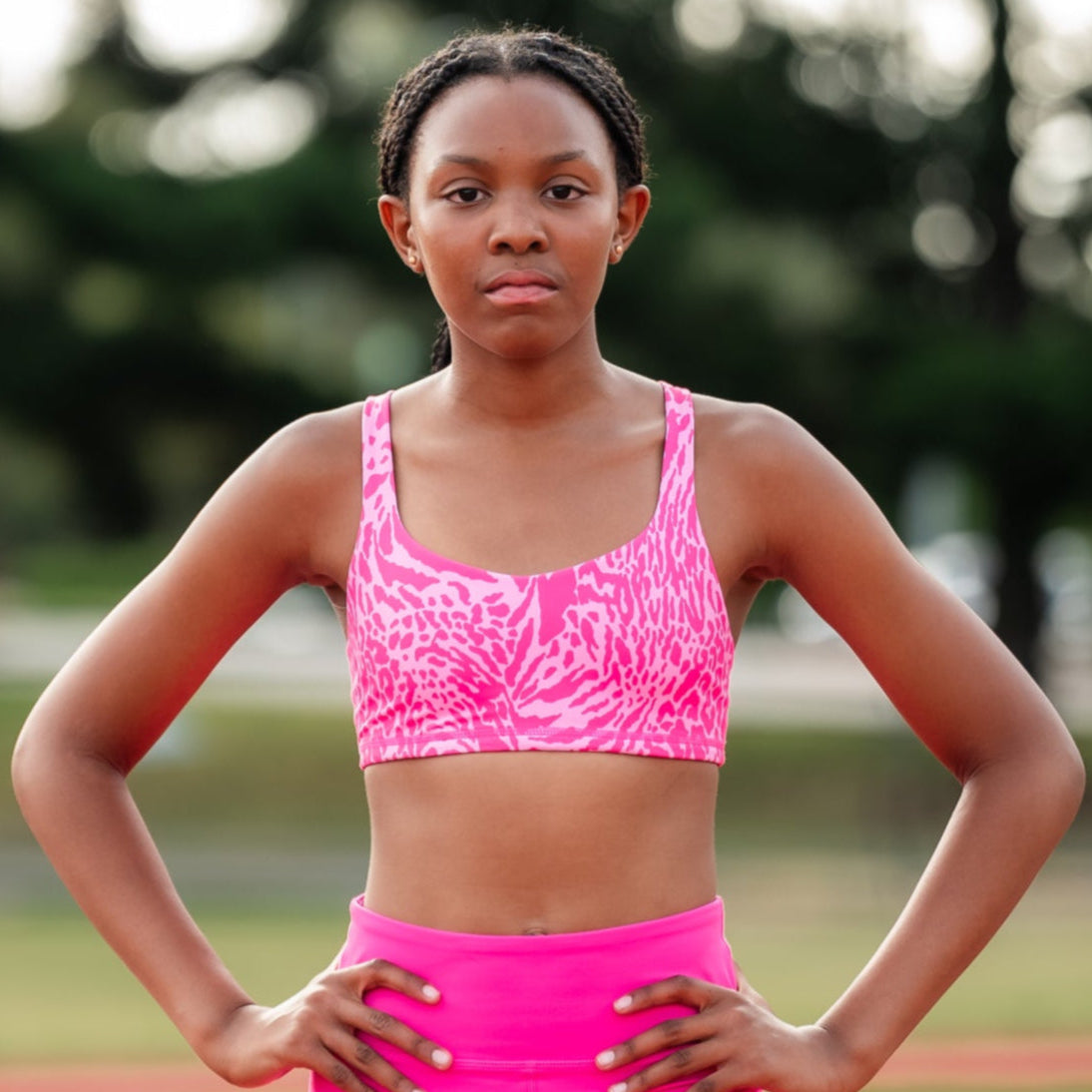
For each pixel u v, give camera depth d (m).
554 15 31.34
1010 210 31.75
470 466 4.08
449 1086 3.86
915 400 30.52
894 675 4.25
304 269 33.34
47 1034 12.86
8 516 74.00
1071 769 4.19
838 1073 3.93
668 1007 3.88
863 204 32.25
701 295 30.48
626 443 4.10
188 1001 4.13
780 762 35.56
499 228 3.92
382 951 3.97
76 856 4.22
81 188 32.34
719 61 32.06
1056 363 30.28
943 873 4.15
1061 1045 12.20
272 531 4.21
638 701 3.88
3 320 33.56
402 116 4.18
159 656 4.28
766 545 4.16
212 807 33.19
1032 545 33.41
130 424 36.31
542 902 3.87
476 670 3.87
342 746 38.12
